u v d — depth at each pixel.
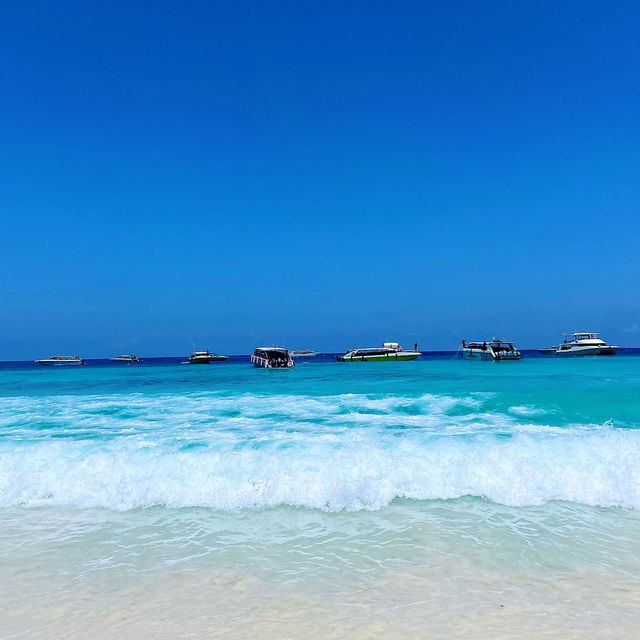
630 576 4.87
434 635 3.87
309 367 50.81
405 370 38.88
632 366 36.03
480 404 14.77
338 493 7.34
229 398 18.12
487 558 5.32
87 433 11.39
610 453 8.66
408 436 10.22
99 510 7.08
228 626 4.07
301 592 4.65
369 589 4.68
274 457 8.55
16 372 43.25
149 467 8.27
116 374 38.53
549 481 7.61
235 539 6.00
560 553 5.44
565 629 3.92
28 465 8.52
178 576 5.04
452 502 7.11
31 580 4.98
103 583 4.90
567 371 30.41
